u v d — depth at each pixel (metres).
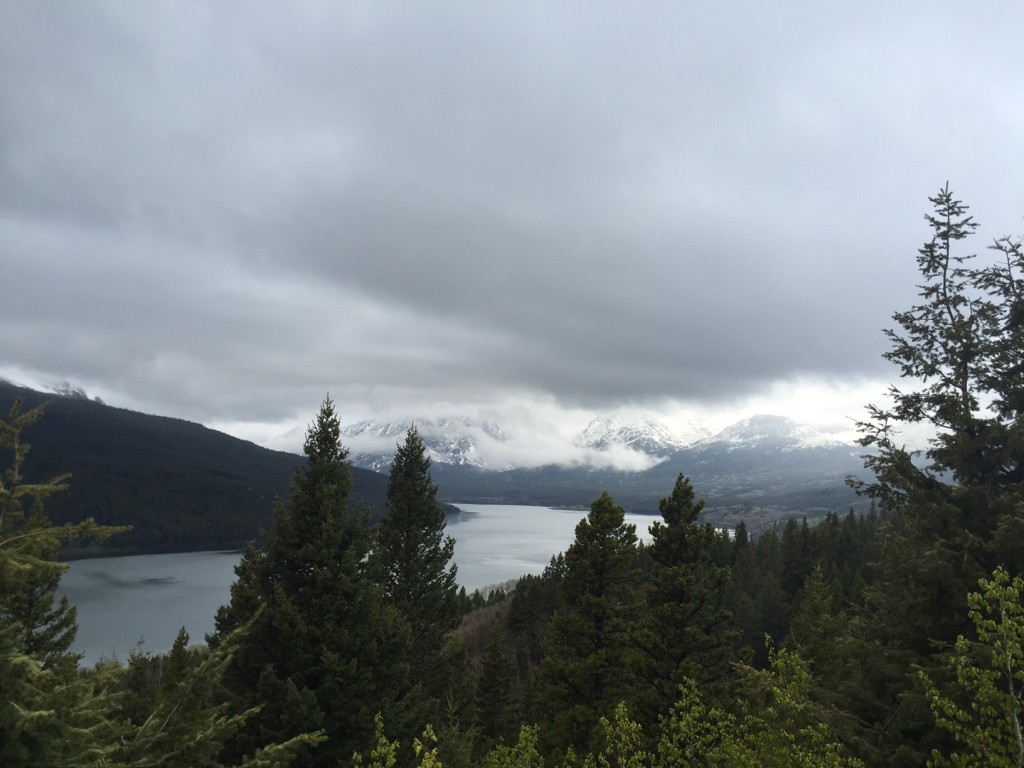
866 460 16.86
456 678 34.81
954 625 14.64
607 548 27.05
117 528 8.80
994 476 16.30
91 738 8.27
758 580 73.00
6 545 8.07
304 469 19.48
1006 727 8.33
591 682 26.36
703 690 22.39
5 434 8.25
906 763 13.12
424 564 34.09
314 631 16.55
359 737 16.00
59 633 17.61
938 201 17.02
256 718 15.48
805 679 11.31
